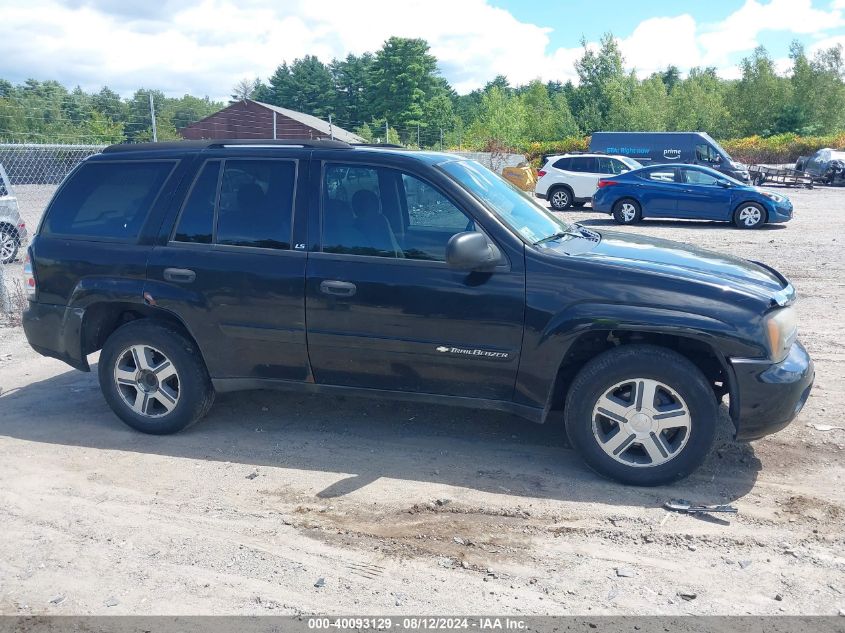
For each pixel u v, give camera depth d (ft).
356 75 305.94
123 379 16.78
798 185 101.55
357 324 14.82
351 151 15.37
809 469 14.74
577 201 73.77
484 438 16.49
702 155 90.27
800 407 13.71
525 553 11.87
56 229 17.15
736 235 51.44
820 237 49.57
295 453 15.81
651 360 13.42
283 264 15.16
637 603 10.54
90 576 11.39
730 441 16.01
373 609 10.47
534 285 13.88
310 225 15.21
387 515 13.15
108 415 18.12
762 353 13.15
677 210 58.80
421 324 14.44
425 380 14.88
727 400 18.34
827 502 13.41
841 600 10.55
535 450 15.83
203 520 13.05
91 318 17.02
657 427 13.67
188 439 16.61
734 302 13.24
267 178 15.67
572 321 13.60
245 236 15.60
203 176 16.11
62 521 13.06
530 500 13.60
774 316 13.34
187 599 10.78
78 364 17.30
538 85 233.35
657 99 191.52
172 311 15.93
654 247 15.92
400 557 11.80
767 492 13.80
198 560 11.80
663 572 11.30
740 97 208.13
